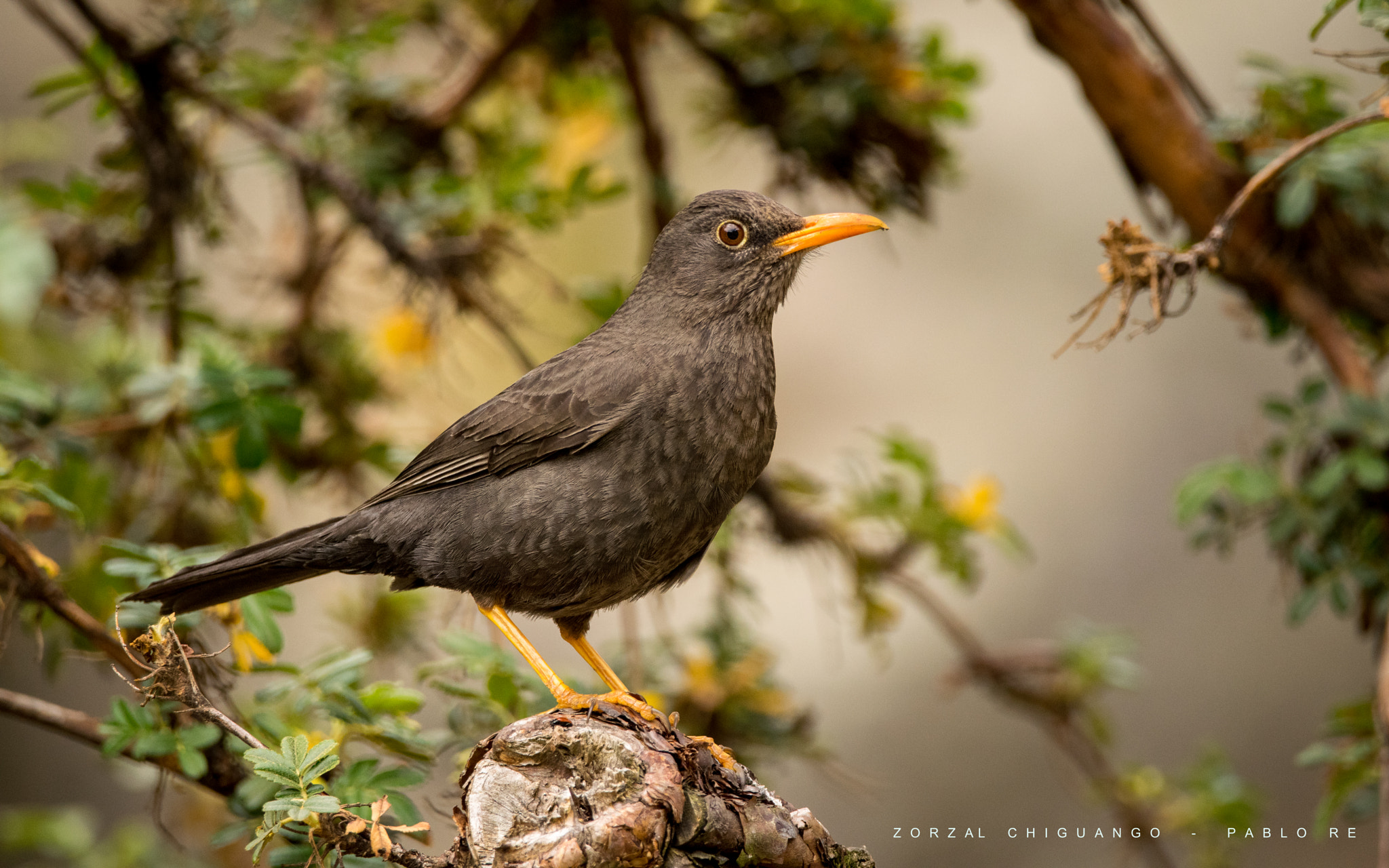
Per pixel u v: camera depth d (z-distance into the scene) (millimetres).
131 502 10664
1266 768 14422
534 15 11344
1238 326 15195
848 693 15562
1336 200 9141
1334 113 8969
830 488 11523
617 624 16062
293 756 5840
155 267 10914
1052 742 14383
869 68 11070
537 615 8227
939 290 16703
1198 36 15312
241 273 12031
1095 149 16125
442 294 10617
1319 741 13742
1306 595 9125
